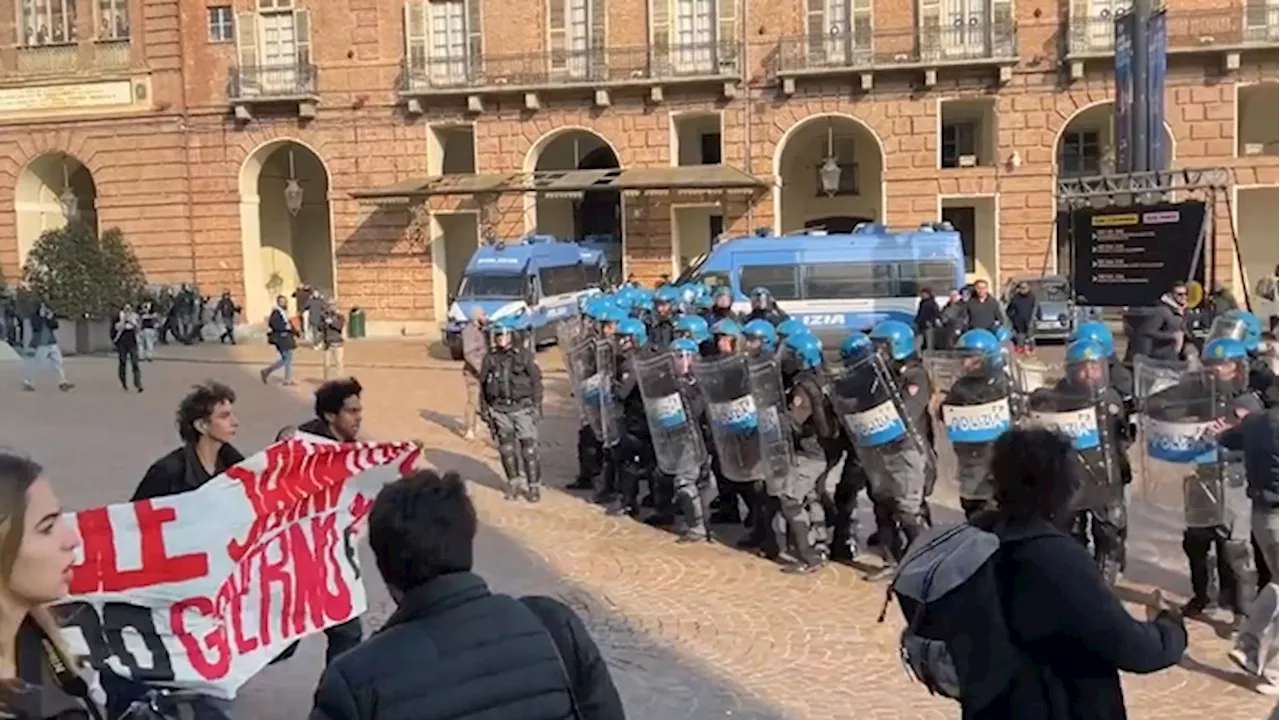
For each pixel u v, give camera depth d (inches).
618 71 1641.2
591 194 1824.6
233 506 252.2
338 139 1732.3
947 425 404.5
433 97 1690.5
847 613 411.5
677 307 819.4
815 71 1558.8
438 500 139.5
